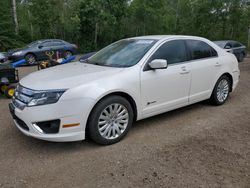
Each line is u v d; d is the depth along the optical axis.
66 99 3.61
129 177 3.21
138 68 4.31
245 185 3.04
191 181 3.12
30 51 15.50
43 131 3.69
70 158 3.68
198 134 4.41
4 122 5.07
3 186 3.08
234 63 6.17
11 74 7.20
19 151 3.90
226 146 3.98
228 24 31.73
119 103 4.06
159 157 3.66
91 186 3.06
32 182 3.15
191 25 33.09
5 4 26.62
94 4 27.89
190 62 5.10
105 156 3.71
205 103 6.12
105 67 4.43
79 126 3.73
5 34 25.50
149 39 4.94
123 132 4.19
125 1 29.70
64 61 9.92
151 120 5.06
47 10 26.42
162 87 4.59
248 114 5.38
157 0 32.22
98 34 30.53
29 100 3.70
